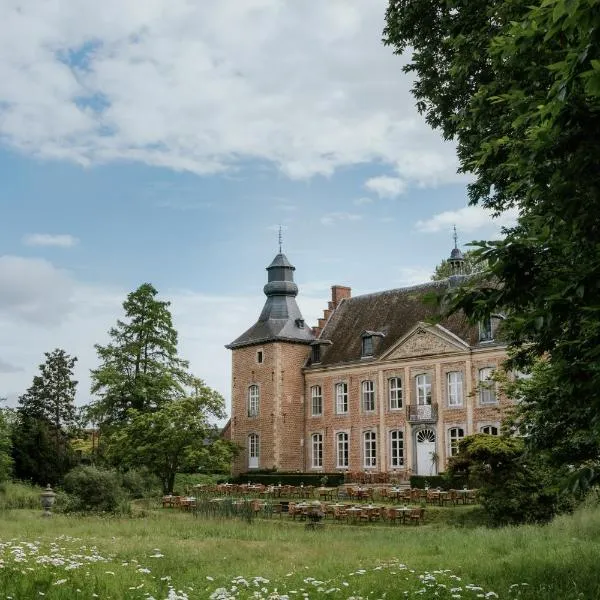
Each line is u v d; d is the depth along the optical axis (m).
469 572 12.57
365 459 50.69
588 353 7.41
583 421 11.43
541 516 26.02
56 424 59.66
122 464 44.97
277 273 57.44
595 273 7.27
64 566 11.52
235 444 49.00
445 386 46.34
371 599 9.86
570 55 6.35
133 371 51.44
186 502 33.59
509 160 8.98
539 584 10.86
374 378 50.62
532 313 7.61
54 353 61.19
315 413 54.50
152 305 52.06
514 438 26.80
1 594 9.44
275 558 15.77
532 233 8.39
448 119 17.98
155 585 11.05
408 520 29.45
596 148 7.11
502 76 12.80
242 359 56.97
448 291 8.43
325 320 57.81
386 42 19.20
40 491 39.22
